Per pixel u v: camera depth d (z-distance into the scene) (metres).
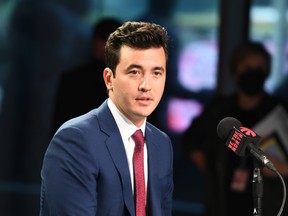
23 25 12.24
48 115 12.48
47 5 12.12
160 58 4.56
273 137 7.98
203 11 11.20
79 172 4.60
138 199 4.73
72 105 8.73
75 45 12.04
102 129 4.71
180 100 11.41
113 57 4.61
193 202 12.08
